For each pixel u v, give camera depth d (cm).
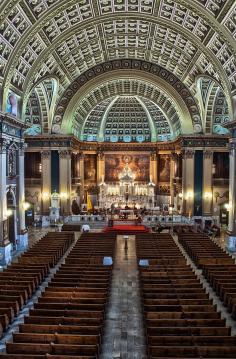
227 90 3234
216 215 4612
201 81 4034
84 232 3697
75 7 2897
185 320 1377
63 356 1097
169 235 3366
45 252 2591
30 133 4519
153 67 4325
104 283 1855
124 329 1557
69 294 1689
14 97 3138
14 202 3194
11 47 2673
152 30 3481
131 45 3916
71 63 3956
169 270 2128
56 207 4484
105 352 1357
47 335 1241
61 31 3162
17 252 3138
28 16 2570
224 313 1703
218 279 1980
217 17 2609
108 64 4350
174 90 4366
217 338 1229
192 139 4475
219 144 4475
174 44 3609
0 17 2284
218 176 4662
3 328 1492
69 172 4556
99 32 3534
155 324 1381
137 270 2509
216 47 3053
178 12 2945
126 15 3152
